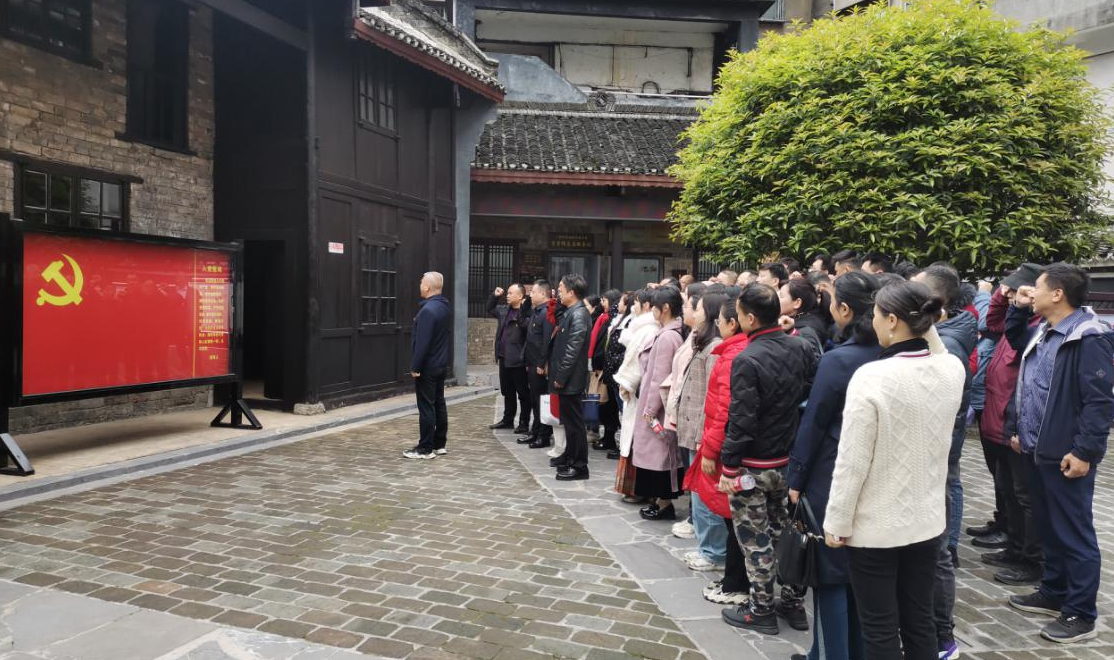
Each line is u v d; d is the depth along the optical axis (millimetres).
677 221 10211
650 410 4793
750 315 3311
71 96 7613
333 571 3994
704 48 18328
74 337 6066
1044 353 3686
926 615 2436
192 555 4188
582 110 16344
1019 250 7633
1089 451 3330
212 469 6285
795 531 2770
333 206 9414
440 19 12289
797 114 8023
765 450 3324
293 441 7617
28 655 2979
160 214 8648
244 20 7738
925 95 7672
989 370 4570
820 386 2756
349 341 9773
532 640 3227
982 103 7625
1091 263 11656
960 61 7742
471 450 7359
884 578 2346
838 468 2344
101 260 6281
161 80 8727
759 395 3289
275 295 9430
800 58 8297
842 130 7672
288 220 9039
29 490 5285
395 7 11461
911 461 2309
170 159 8781
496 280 15789
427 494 5633
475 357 15844
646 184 13617
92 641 3107
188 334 7168
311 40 8906
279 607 3508
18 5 7113
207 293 7367
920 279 3758
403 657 3033
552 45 18141
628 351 5258
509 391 8602
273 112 9086
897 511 2303
